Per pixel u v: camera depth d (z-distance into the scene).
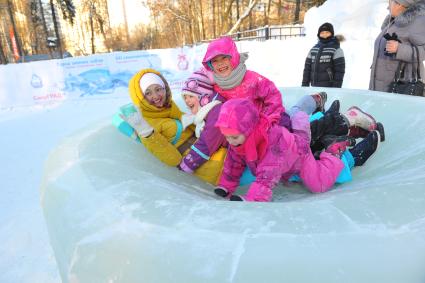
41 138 5.09
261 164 1.39
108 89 7.77
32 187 3.24
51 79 7.66
